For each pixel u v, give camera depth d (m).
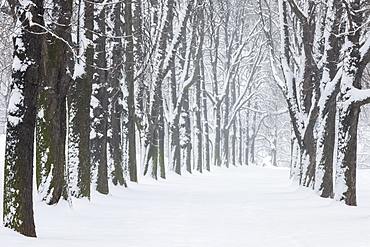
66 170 20.16
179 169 56.34
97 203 24.06
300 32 38.66
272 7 59.72
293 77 35.59
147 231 16.17
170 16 44.59
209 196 30.66
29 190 13.45
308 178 33.44
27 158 13.41
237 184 44.31
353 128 23.16
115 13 32.22
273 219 19.64
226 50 79.88
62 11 19.02
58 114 19.59
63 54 19.42
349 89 23.02
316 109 32.97
